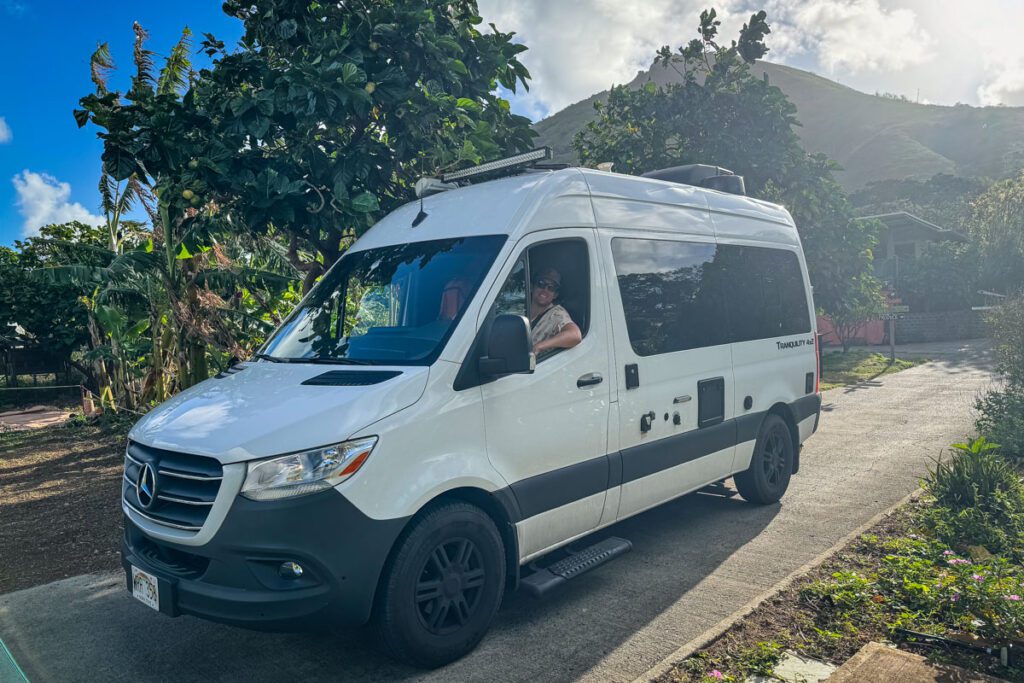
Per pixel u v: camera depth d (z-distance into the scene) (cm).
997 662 359
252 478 335
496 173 541
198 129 718
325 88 651
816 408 714
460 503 385
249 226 740
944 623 396
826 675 354
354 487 343
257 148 713
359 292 463
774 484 655
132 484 389
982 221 2973
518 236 435
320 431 344
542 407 428
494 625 430
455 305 413
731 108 1324
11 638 442
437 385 380
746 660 368
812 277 1510
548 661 386
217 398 400
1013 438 762
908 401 1218
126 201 1323
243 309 1277
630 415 489
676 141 1407
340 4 755
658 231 541
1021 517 533
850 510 627
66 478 934
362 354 417
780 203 1348
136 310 1291
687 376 544
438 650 375
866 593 431
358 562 344
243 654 408
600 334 472
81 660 409
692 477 551
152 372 1305
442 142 765
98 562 581
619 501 482
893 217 3197
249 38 782
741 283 623
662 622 425
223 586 340
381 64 714
